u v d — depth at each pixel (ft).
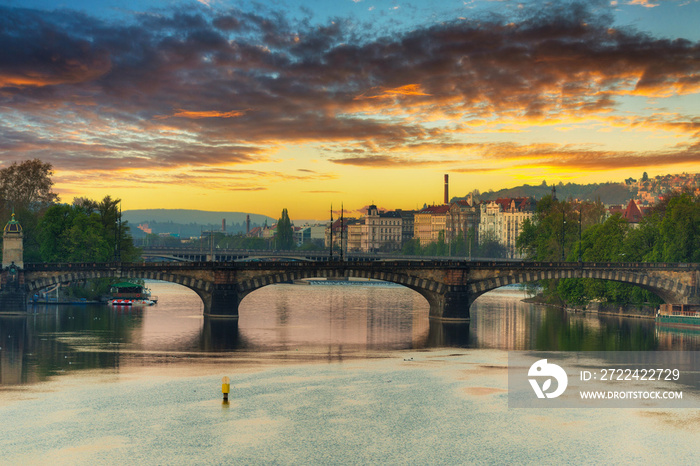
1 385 258.78
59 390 251.39
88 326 437.58
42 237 588.91
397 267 495.41
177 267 486.38
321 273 493.36
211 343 371.15
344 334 417.69
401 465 182.39
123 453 187.11
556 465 184.44
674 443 202.49
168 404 233.35
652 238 587.68
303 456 186.91
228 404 234.99
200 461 182.29
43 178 654.12
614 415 229.04
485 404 239.09
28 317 479.00
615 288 563.07
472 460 186.80
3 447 190.70
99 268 480.64
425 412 228.22
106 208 649.61
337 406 233.76
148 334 403.75
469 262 500.74
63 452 187.52
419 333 426.51
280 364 307.99
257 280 492.54
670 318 476.54
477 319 521.24
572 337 412.98
